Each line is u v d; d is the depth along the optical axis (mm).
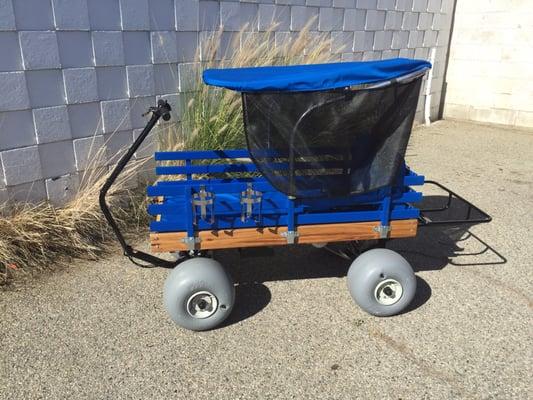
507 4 7832
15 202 3877
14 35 3596
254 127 2830
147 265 3766
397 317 3162
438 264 3836
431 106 8742
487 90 8430
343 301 3330
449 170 6117
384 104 2820
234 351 2844
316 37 5945
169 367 2715
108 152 4398
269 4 5441
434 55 8289
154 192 3195
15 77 3668
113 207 4277
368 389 2566
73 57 3969
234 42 5215
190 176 3701
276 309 3238
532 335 2998
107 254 3926
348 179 3014
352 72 2676
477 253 4020
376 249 3186
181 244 3008
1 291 3391
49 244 3828
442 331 3027
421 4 7637
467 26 8352
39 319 3111
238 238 3055
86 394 2525
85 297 3352
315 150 2920
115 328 3037
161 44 4555
